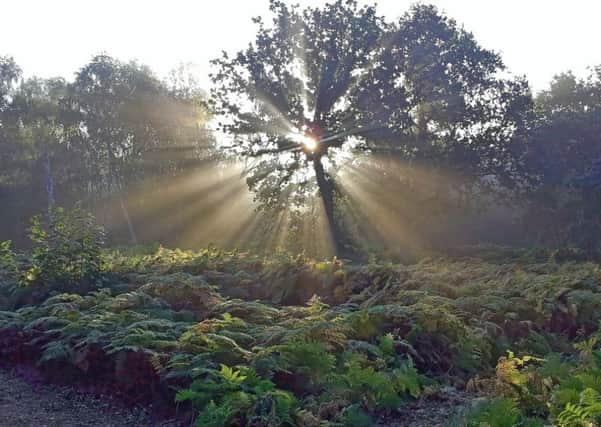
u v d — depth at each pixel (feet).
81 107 156.04
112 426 20.56
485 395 20.98
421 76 109.50
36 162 155.33
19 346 28.19
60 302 31.99
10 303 36.47
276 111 101.96
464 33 120.26
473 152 114.01
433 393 21.35
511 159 118.93
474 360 24.32
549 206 121.29
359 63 102.63
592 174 107.96
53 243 37.73
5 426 20.44
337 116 102.47
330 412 19.11
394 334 25.20
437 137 115.03
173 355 22.17
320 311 28.45
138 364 22.49
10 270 42.45
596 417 14.20
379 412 19.86
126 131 156.97
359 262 68.85
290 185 104.94
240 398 18.52
